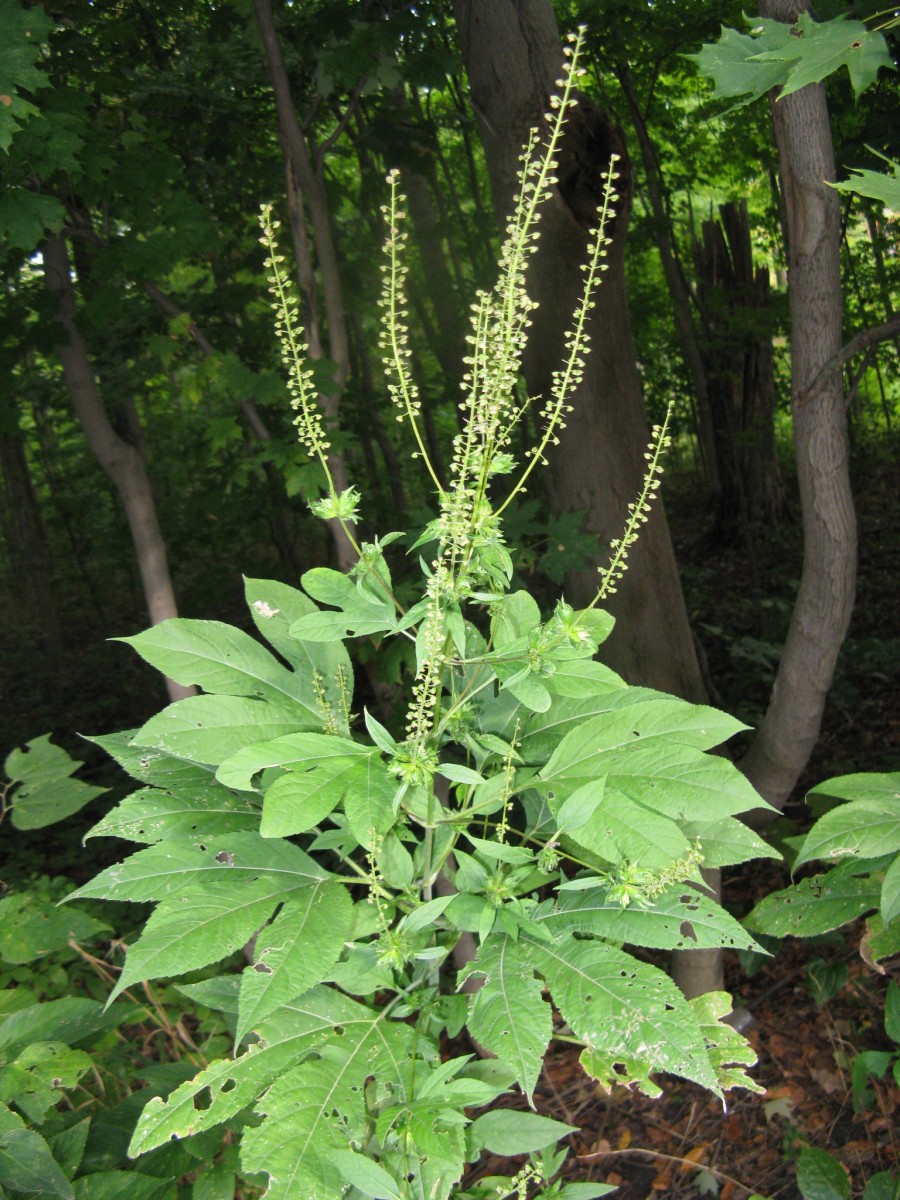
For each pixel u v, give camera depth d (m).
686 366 14.12
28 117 3.20
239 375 3.76
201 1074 1.58
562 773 1.72
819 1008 4.49
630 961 1.55
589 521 4.33
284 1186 1.39
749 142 11.53
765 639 9.09
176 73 6.18
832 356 3.21
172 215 3.73
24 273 5.04
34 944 2.42
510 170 3.92
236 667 1.86
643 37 8.73
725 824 1.83
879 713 7.29
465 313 9.03
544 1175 2.25
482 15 3.80
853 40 1.68
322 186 3.95
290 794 1.47
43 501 15.21
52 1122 2.32
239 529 8.69
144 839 1.71
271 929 1.52
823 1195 3.15
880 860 2.12
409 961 1.92
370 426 9.06
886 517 12.48
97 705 10.51
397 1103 1.65
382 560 1.70
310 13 5.38
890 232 12.37
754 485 13.29
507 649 1.64
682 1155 3.95
